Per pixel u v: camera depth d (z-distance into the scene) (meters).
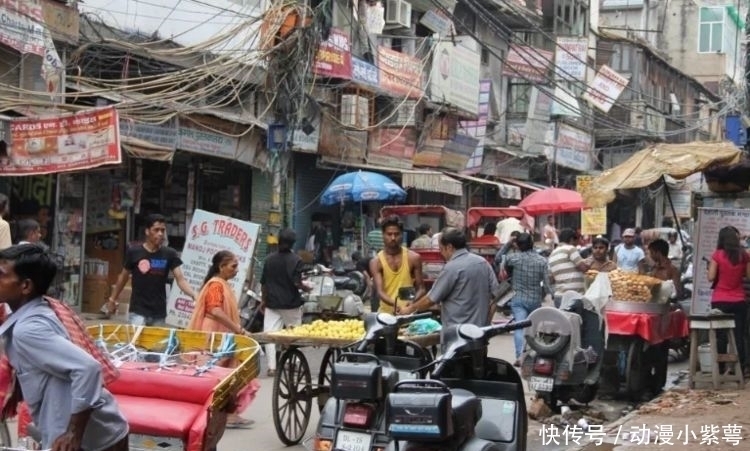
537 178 33.78
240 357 6.68
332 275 15.65
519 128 31.78
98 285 15.93
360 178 19.33
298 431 8.64
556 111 32.53
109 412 4.62
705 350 11.74
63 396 4.38
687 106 43.75
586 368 9.80
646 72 41.28
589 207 13.06
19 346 4.36
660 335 10.89
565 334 9.38
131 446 5.85
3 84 12.42
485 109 27.58
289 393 8.56
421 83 23.72
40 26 12.93
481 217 22.70
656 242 12.96
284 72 16.59
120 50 15.05
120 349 6.80
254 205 19.30
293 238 11.23
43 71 13.04
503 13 29.33
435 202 26.59
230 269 8.97
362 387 5.93
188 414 5.85
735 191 13.48
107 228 16.20
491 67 30.75
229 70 16.45
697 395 10.57
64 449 4.32
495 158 30.17
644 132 35.12
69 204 15.37
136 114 14.72
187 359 6.70
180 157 17.77
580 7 37.34
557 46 29.17
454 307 8.39
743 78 19.98
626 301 10.68
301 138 19.36
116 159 12.47
